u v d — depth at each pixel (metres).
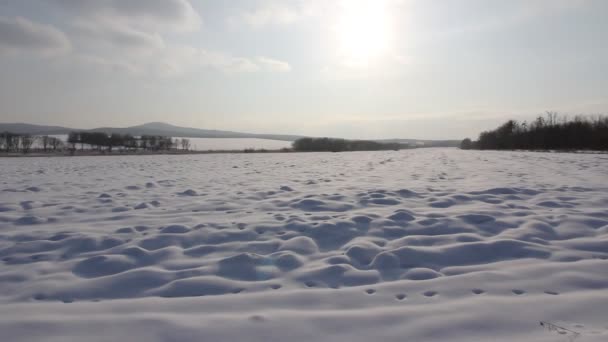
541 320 2.24
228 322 2.30
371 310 2.44
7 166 16.69
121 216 5.50
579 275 2.88
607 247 3.62
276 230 4.59
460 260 3.42
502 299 2.53
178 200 6.84
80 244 4.07
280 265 3.39
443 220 4.81
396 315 2.36
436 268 3.27
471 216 4.94
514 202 6.00
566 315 2.29
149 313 2.43
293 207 6.04
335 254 3.71
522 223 4.61
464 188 7.63
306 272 3.21
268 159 23.23
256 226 4.75
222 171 13.30
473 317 2.30
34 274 3.22
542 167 12.92
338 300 2.62
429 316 2.34
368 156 27.14
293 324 2.27
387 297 2.65
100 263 3.47
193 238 4.29
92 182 9.75
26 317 2.38
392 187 8.02
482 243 3.72
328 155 30.81
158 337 2.13
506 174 10.55
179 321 2.31
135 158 26.42
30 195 7.54
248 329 2.21
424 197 6.72
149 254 3.72
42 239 4.30
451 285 2.80
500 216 4.99
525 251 3.55
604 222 4.51
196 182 9.67
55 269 3.35
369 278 3.06
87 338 2.13
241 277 3.14
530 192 6.94
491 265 3.22
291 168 14.55
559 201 5.94
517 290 2.68
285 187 8.33
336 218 5.07
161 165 17.16
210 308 2.50
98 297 2.79
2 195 7.52
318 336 2.13
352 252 3.69
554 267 3.08
